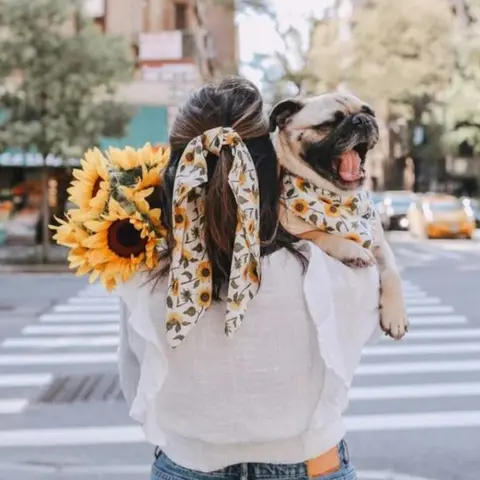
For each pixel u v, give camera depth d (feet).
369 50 127.03
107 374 29.01
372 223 6.96
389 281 6.93
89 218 6.42
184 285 6.25
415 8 126.62
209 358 6.31
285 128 6.89
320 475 6.54
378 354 32.09
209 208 6.23
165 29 104.47
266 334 6.29
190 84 91.04
